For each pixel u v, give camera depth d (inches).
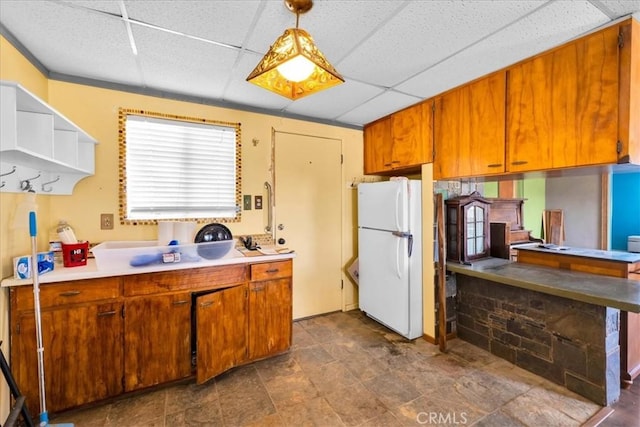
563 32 64.9
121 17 59.8
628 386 78.8
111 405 72.9
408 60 77.9
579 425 65.5
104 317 71.8
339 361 93.4
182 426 66.2
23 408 56.8
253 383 82.0
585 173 83.3
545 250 102.3
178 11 58.2
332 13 58.8
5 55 62.7
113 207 90.7
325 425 66.4
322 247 131.4
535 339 86.0
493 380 82.8
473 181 115.5
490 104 85.5
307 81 59.9
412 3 55.8
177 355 80.3
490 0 54.6
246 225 112.3
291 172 122.4
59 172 80.4
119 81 89.6
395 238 110.2
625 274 83.7
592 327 73.7
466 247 105.9
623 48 60.1
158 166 97.3
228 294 85.2
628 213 192.9
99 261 72.4
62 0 54.6
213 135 105.6
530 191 194.2
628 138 59.9
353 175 139.3
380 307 119.0
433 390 78.5
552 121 71.7
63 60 76.8
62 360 68.0
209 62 78.7
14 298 64.2
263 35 66.7
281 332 96.1
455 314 110.3
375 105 112.5
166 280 78.7
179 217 100.9
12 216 66.0
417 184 110.0
